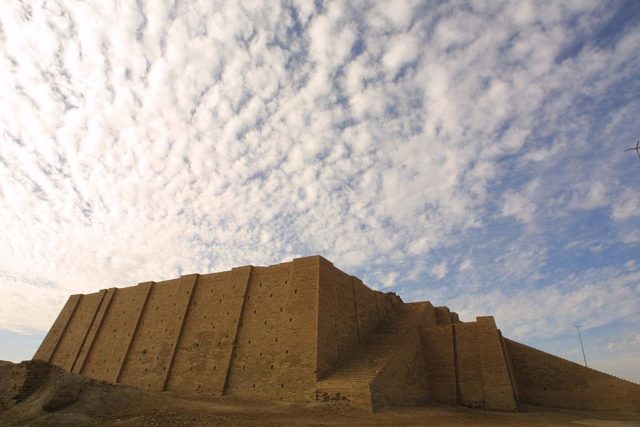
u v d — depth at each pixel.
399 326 32.44
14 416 15.32
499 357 27.83
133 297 37.91
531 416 24.22
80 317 40.72
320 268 27.94
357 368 24.81
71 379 17.41
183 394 27.41
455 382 28.62
